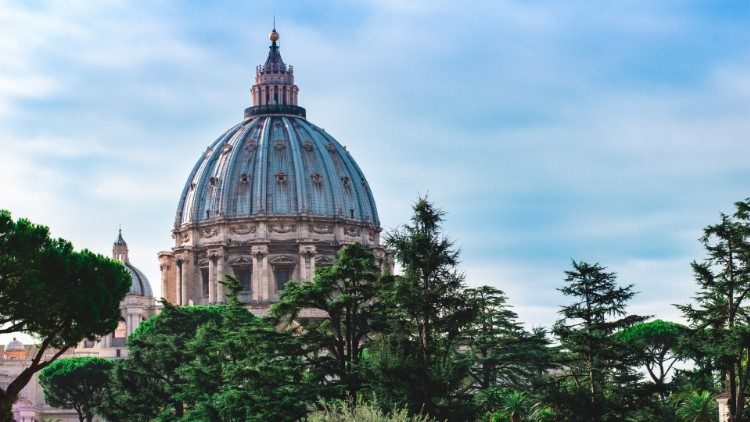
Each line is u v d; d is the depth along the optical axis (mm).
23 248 98812
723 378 125125
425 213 120875
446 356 120625
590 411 117312
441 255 119812
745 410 120562
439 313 119438
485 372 166375
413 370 113188
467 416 115625
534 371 173000
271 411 114188
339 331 122875
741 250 120125
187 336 179125
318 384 118188
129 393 161625
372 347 118812
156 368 161375
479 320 165500
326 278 122438
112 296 104000
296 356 122062
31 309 99000
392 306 119562
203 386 136500
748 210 119938
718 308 121312
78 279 102000
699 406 139875
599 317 121062
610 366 121312
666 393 123188
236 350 138250
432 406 112938
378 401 109812
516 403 144125
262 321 125562
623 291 121562
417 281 118562
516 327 169875
